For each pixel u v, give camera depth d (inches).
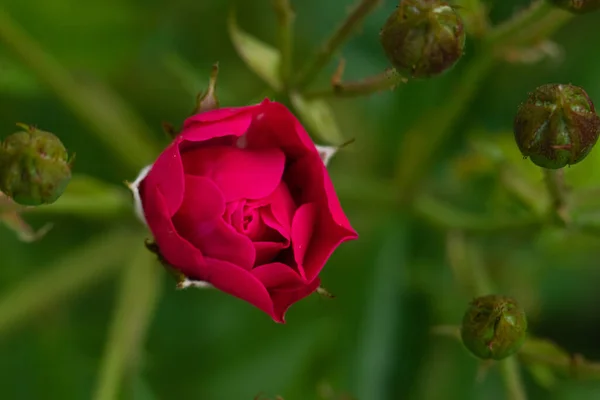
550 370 16.5
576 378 15.9
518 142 15.0
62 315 17.9
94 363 18.0
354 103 18.1
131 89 18.3
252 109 14.8
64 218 16.5
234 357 18.2
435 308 18.0
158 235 14.7
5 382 17.8
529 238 17.6
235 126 14.7
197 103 15.1
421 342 18.1
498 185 17.3
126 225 16.9
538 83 18.2
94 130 17.0
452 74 17.9
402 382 18.0
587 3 15.2
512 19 16.4
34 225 18.0
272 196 14.7
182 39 18.3
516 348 15.4
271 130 14.9
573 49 18.2
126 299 16.3
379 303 17.9
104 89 17.8
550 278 18.5
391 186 17.4
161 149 17.1
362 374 17.8
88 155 18.0
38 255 18.0
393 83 15.7
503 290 18.1
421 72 15.0
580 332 18.6
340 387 17.9
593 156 17.5
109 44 18.2
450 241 17.1
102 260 17.0
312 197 14.8
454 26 14.9
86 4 18.0
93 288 18.1
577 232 16.3
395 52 15.0
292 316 18.2
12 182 14.8
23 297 16.8
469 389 18.1
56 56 18.1
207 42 18.2
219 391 18.1
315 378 18.1
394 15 14.9
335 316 18.0
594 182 17.5
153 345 18.2
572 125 14.8
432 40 14.9
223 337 18.2
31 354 17.8
